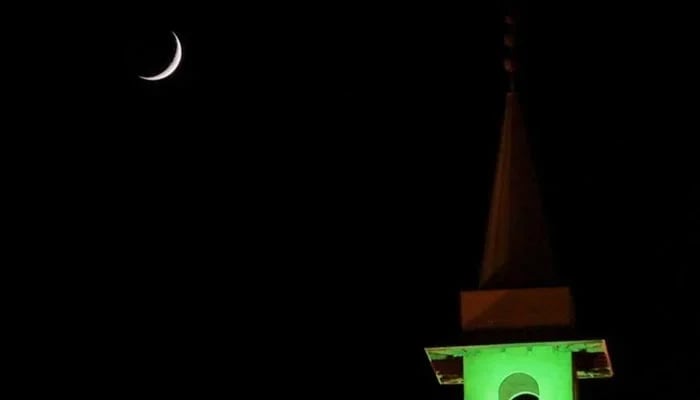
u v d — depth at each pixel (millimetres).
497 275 21078
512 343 20312
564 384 20625
